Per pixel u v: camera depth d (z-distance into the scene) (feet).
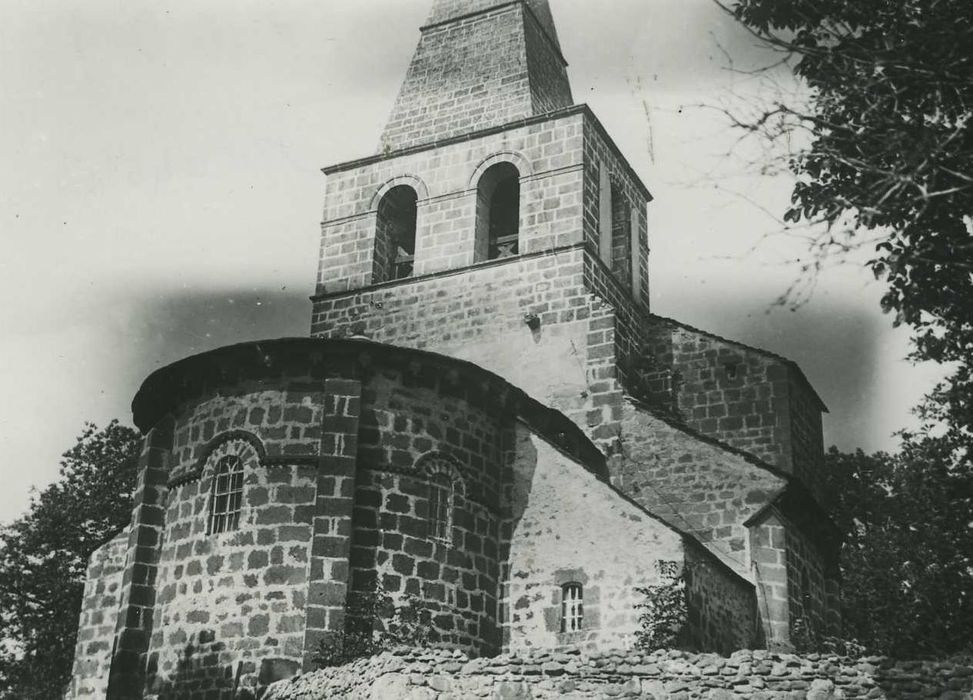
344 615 79.41
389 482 85.25
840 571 108.47
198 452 88.17
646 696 62.18
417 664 64.90
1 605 146.72
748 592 93.66
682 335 116.88
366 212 126.31
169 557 87.25
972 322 59.36
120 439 155.53
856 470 127.95
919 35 49.32
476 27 131.85
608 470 103.96
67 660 144.05
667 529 84.58
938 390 80.38
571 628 86.02
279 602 80.69
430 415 88.74
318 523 81.51
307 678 73.67
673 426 103.14
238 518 84.43
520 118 121.90
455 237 120.16
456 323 116.16
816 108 49.57
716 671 62.03
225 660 80.28
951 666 59.16
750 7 57.47
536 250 114.83
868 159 49.03
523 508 91.15
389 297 120.57
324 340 86.69
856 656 62.54
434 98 129.18
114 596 101.40
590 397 107.04
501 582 89.66
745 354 113.29
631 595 83.71
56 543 149.28
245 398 87.35
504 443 94.07
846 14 52.85
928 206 50.55
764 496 97.86
